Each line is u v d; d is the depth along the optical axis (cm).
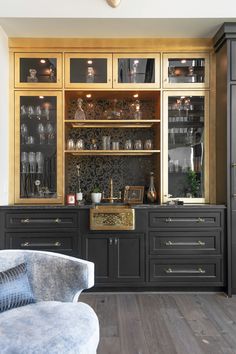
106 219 288
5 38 299
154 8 270
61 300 173
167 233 292
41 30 290
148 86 315
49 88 313
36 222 290
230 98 286
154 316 245
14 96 311
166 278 292
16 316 149
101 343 204
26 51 310
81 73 316
